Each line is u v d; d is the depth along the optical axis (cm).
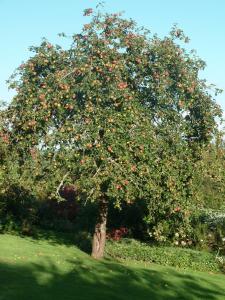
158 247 1496
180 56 1292
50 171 1246
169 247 1526
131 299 941
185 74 1266
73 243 1612
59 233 1852
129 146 1177
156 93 1269
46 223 1967
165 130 1266
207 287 1134
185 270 1337
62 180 1235
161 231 1427
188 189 1312
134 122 1198
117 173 1177
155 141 1234
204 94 1307
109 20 1268
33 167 1266
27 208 1823
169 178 1234
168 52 1266
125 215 1742
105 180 1191
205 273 1330
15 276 1039
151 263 1385
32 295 889
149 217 1321
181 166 1277
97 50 1234
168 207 1278
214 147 1343
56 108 1227
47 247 1484
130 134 1188
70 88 1215
